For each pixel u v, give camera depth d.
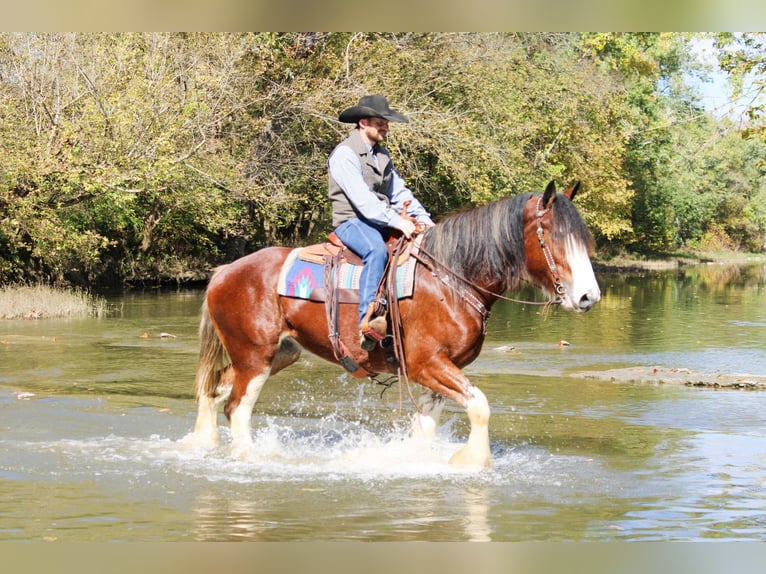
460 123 28.30
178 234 31.64
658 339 17.48
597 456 8.04
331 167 7.54
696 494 6.85
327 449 8.15
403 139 26.55
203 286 30.69
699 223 68.62
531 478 7.22
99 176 21.86
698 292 31.47
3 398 10.41
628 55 44.88
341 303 7.47
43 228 21.62
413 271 7.32
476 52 29.33
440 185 30.17
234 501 6.53
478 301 7.24
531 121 32.78
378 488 6.88
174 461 7.65
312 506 6.41
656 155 51.72
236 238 34.03
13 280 24.41
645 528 6.05
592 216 39.03
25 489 6.80
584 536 5.87
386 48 28.06
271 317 7.73
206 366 8.21
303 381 12.30
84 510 6.29
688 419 9.79
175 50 24.72
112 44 23.98
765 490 6.98
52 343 15.91
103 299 23.77
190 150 24.55
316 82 27.72
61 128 22.09
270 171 27.95
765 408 10.43
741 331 19.02
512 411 10.18
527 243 7.16
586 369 13.50
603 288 33.22
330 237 7.76
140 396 10.80
